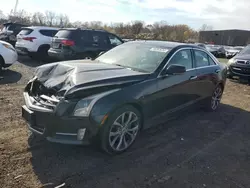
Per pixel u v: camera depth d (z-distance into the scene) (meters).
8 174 2.81
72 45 9.19
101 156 3.37
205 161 3.46
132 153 3.53
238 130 4.74
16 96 5.66
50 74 3.66
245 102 6.96
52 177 2.83
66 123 2.98
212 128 4.75
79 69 3.56
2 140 3.55
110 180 2.87
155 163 3.31
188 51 4.79
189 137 4.24
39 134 3.13
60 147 3.49
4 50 7.90
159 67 3.99
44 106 3.12
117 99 3.18
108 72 3.62
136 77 3.63
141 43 4.86
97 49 9.80
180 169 3.21
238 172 3.25
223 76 5.89
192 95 4.84
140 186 2.80
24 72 8.66
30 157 3.19
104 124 3.10
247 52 10.27
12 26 14.20
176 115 4.58
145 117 3.75
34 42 10.98
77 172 2.97
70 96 3.00
